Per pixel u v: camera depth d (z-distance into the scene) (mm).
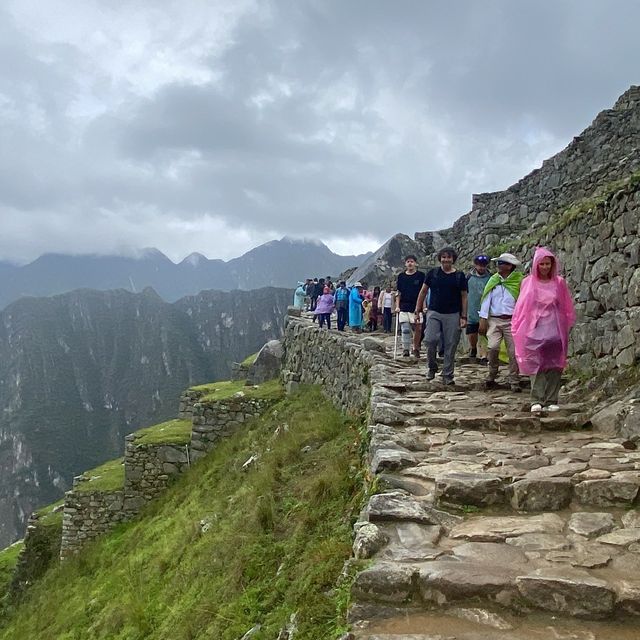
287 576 5883
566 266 10055
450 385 9102
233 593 6664
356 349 13055
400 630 3168
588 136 17000
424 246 25828
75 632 10656
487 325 9594
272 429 15266
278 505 8336
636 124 15977
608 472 4934
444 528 4168
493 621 3186
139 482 17156
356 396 11906
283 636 4480
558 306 7480
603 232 8727
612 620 3160
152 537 13414
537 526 4164
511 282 9242
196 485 15211
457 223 22844
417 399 8180
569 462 5344
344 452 8609
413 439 6203
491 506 4586
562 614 3209
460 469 5219
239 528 8547
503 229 18922
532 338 7426
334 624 3729
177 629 7184
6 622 15484
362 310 19844
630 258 7922
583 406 7527
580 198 16031
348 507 6387
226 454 15961
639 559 3615
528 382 9109
